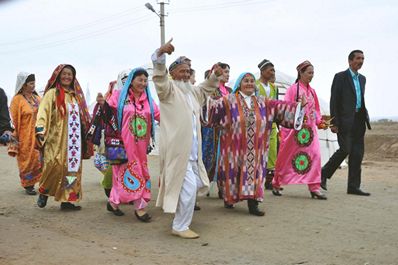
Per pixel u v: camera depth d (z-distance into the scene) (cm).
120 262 464
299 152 784
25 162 825
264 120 645
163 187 567
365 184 955
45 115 674
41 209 710
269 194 822
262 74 870
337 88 812
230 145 647
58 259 472
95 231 585
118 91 647
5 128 569
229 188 653
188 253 496
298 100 783
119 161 629
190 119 561
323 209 693
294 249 507
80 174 701
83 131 705
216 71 608
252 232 573
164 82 550
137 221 634
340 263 463
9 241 535
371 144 2306
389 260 471
